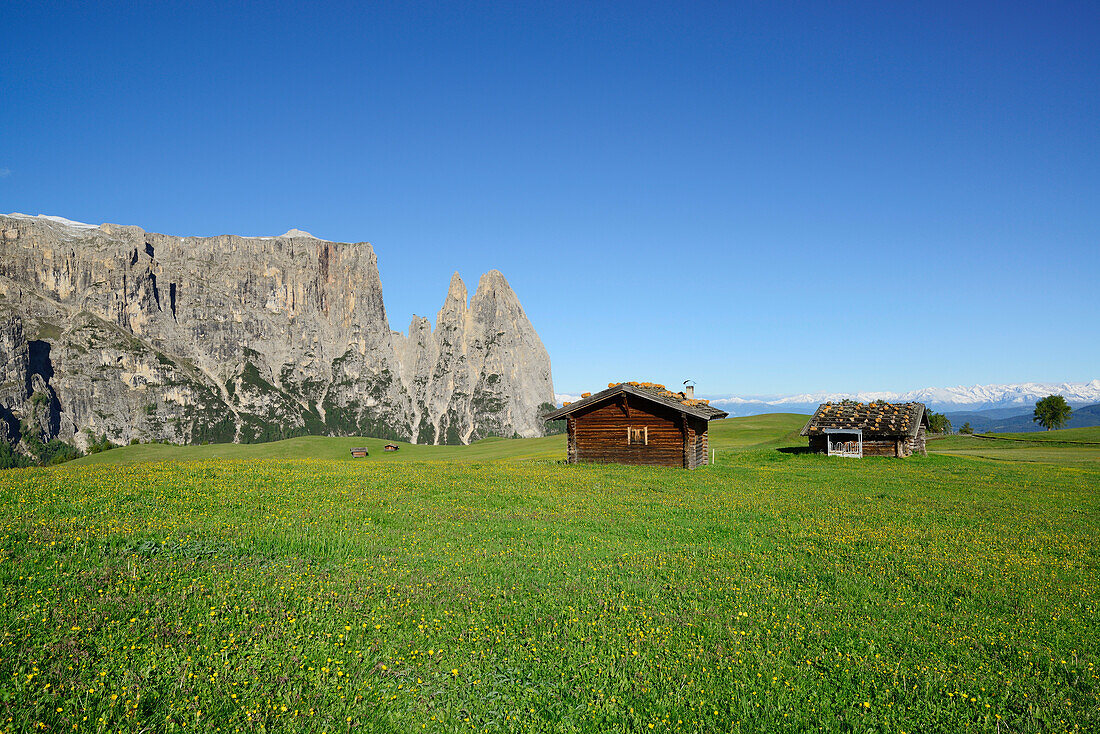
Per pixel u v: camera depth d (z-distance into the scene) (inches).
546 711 387.5
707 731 377.1
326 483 1144.2
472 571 633.6
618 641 482.9
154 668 389.7
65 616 444.1
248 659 414.6
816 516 1010.1
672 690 417.1
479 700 392.2
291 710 365.7
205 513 832.3
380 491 1087.6
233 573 569.6
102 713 343.6
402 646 452.4
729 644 487.8
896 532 898.1
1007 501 1248.8
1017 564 735.7
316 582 562.3
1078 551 810.8
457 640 467.8
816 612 561.3
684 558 717.3
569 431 1819.6
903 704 411.2
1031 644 505.0
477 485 1210.0
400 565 639.8
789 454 2257.6
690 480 1428.4
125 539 644.7
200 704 361.7
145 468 1293.1
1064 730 384.8
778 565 705.0
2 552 571.8
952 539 861.8
